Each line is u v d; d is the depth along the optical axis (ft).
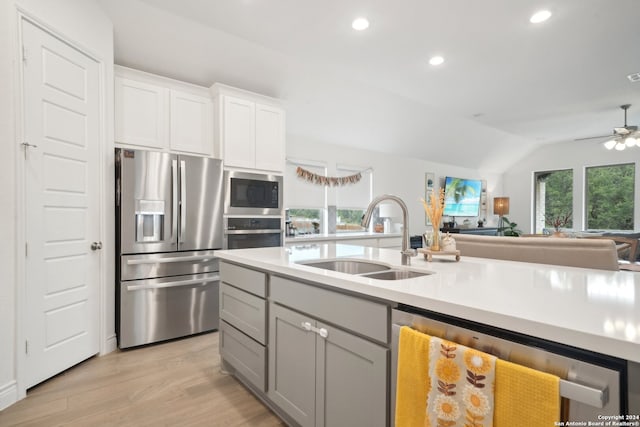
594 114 17.95
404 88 14.30
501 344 2.98
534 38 10.28
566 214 24.72
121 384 7.34
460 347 3.07
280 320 5.79
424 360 3.34
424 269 5.22
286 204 16.24
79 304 8.21
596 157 23.29
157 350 9.29
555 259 6.73
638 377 2.32
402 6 8.77
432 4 8.68
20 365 6.73
